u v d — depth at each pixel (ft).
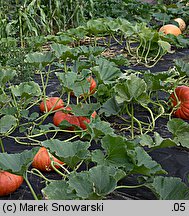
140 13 27.32
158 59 19.53
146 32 19.35
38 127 12.63
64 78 12.41
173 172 10.64
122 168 9.26
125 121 13.11
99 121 10.55
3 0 22.08
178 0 33.94
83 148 9.28
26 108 14.01
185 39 21.63
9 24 21.07
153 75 12.86
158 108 13.87
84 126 11.87
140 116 13.52
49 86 16.60
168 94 14.58
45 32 24.81
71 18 25.61
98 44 23.08
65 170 9.86
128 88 11.32
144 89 11.32
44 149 10.39
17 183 9.57
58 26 24.68
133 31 19.75
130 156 9.04
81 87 12.16
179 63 13.32
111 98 12.40
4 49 17.95
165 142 9.64
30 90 12.63
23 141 11.97
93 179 8.23
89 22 21.13
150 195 9.55
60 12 24.62
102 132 9.85
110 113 12.16
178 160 11.10
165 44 18.86
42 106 13.47
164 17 25.94
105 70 12.95
